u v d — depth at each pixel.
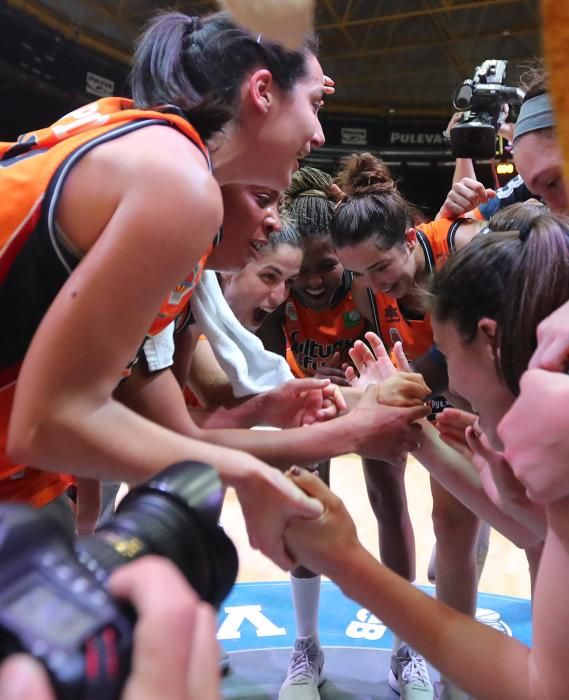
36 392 0.67
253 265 1.71
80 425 0.67
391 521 1.80
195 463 0.53
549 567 0.69
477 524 1.52
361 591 0.81
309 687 1.69
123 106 0.89
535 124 1.14
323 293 1.95
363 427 1.05
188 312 1.26
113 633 0.31
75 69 5.14
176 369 1.31
